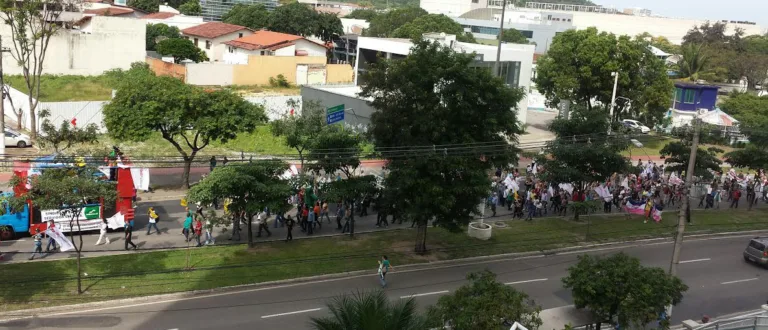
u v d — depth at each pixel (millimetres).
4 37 64562
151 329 21688
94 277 25047
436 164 27344
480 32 143500
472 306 18031
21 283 24000
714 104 76250
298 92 75312
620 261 21531
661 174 49250
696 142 24188
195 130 38031
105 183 25703
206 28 94875
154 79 38688
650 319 19828
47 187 22656
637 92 62906
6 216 28234
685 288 20984
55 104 50094
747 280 31219
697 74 100812
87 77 68500
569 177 35250
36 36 49750
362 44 68125
